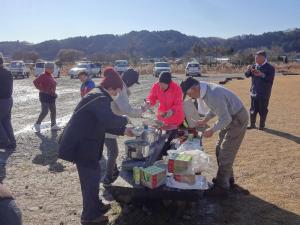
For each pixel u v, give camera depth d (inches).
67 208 203.8
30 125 445.1
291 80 1155.9
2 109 320.8
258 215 190.1
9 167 273.9
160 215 185.9
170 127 253.1
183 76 1598.2
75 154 166.1
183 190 166.6
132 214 187.3
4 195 72.1
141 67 2165.4
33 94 837.2
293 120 454.3
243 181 238.2
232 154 204.7
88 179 169.2
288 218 186.7
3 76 317.7
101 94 167.6
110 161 229.0
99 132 166.1
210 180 229.5
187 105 266.4
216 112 193.2
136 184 172.1
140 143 200.4
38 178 250.8
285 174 251.4
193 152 181.3
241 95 719.7
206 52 3521.2
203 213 191.3
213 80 1261.1
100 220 172.9
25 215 194.1
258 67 382.9
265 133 376.2
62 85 1125.7
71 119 167.8
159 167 174.9
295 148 317.4
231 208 197.0
